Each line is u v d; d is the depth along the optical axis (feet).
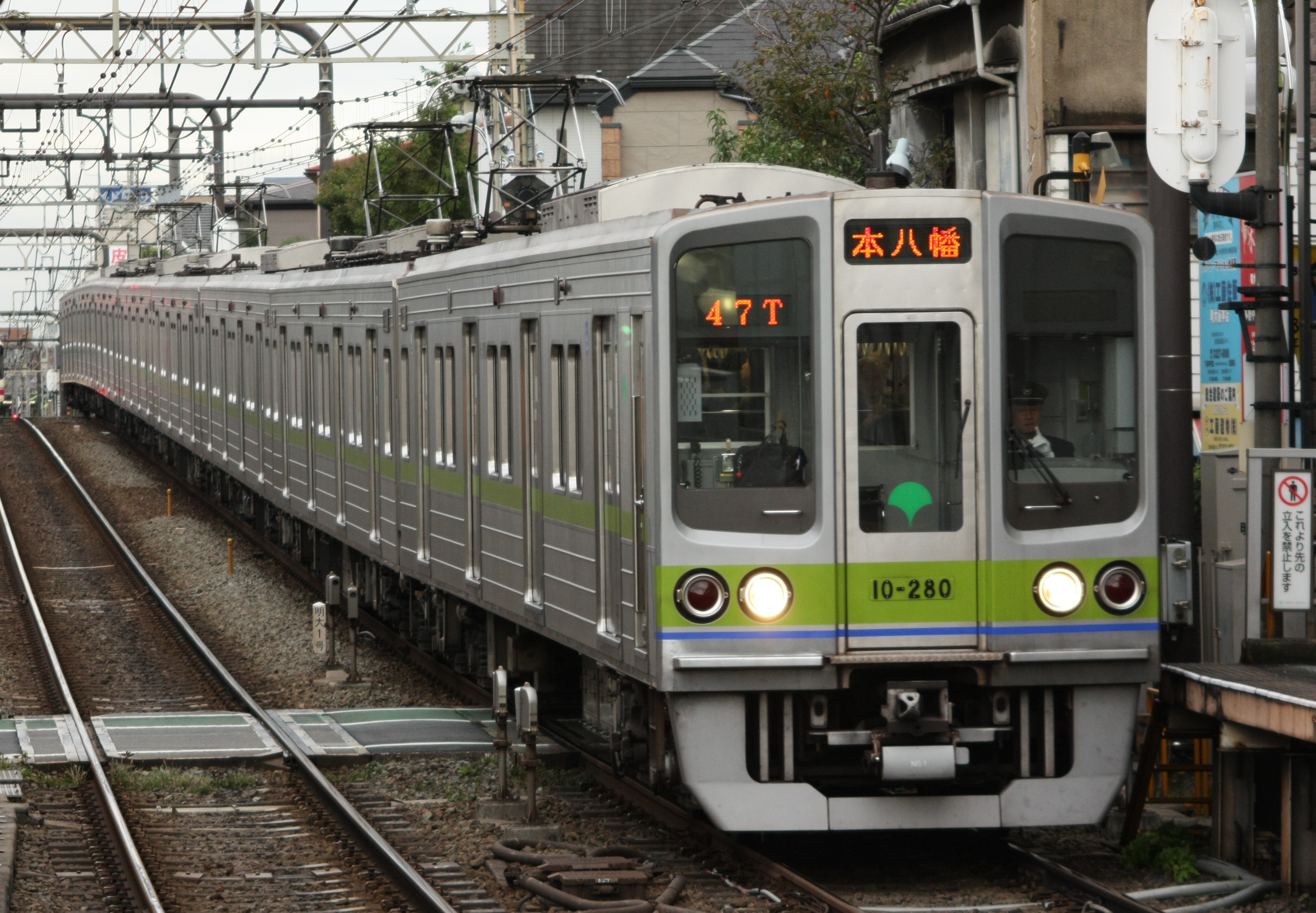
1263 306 93.20
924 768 82.02
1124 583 85.35
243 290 237.86
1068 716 86.63
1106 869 86.84
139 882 86.58
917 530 84.02
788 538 83.51
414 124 186.39
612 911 79.46
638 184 102.94
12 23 258.98
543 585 109.60
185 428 294.05
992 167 174.19
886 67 193.47
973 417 84.23
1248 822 84.58
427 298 139.95
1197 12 92.38
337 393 179.42
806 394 84.07
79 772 114.42
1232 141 93.20
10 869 86.43
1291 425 103.19
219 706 142.20
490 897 84.33
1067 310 85.35
